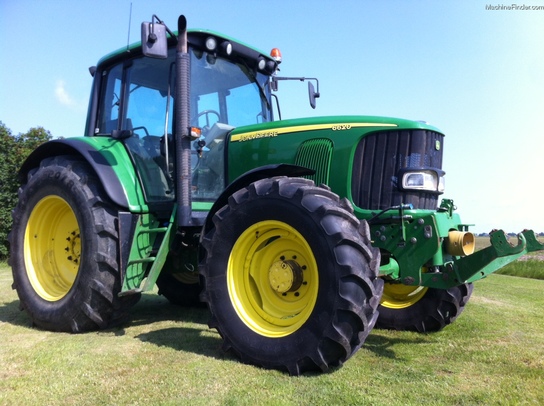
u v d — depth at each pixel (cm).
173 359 300
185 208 357
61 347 325
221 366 287
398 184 340
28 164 464
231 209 318
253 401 231
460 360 304
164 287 503
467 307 494
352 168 353
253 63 451
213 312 313
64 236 430
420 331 396
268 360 282
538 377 271
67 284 415
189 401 231
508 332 383
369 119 356
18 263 420
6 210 1106
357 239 275
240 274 315
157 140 401
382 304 416
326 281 270
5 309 477
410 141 344
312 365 272
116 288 371
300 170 329
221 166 407
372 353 322
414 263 320
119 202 376
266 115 464
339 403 229
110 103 455
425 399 236
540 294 609
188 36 398
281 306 308
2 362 293
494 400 235
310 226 280
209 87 411
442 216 325
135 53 432
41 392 245
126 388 249
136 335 364
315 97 481
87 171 396
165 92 401
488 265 322
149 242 391
